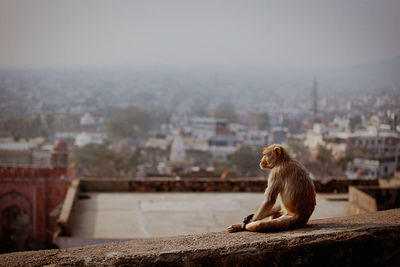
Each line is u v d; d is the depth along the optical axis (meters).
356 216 3.27
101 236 8.55
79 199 11.91
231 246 2.46
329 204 11.42
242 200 11.96
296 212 3.05
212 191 13.21
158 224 9.46
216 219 9.88
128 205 11.22
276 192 3.19
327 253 2.57
